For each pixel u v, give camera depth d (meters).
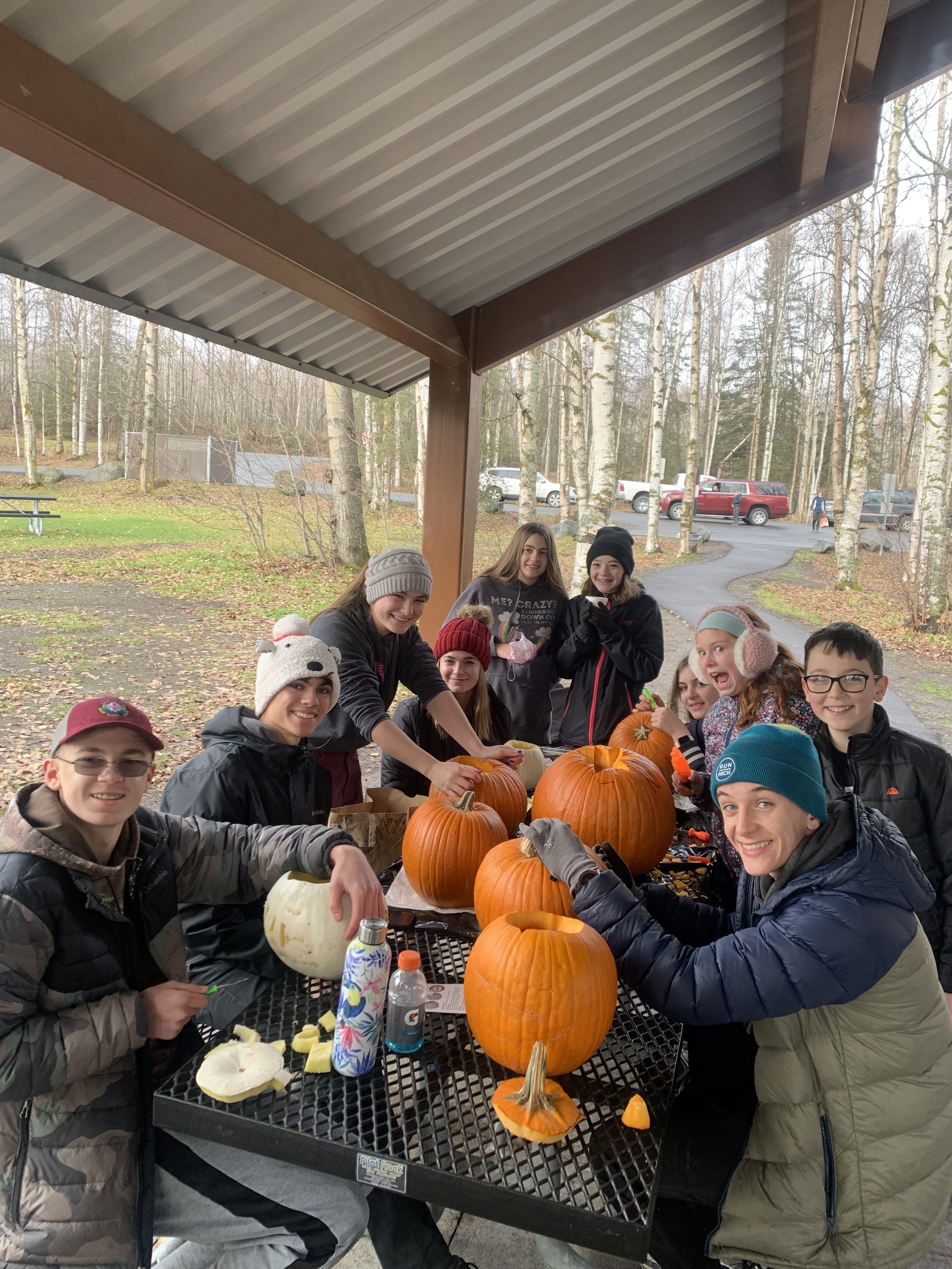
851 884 1.37
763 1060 1.47
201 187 2.61
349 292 3.45
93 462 22.14
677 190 3.97
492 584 3.84
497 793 2.15
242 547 12.92
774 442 25.95
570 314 4.30
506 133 3.03
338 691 2.01
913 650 8.66
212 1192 1.38
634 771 2.08
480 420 4.73
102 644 7.83
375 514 16.56
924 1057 1.38
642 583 11.48
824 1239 1.39
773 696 2.31
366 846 2.17
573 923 1.40
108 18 2.04
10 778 4.60
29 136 2.13
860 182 3.74
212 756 1.90
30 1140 1.27
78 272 3.42
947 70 3.46
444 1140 1.17
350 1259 1.77
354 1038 1.29
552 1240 1.55
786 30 2.95
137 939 1.46
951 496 11.12
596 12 2.57
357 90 2.58
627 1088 1.32
